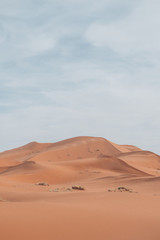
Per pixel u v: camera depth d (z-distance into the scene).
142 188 44.12
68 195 25.30
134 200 20.80
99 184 53.88
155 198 22.41
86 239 10.55
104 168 87.31
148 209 17.09
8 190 34.56
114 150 146.88
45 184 50.69
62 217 12.95
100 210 15.10
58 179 73.50
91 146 149.62
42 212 13.65
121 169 86.06
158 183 47.00
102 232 11.37
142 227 12.21
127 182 53.41
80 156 139.38
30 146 182.25
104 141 157.25
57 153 138.50
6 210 13.65
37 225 11.47
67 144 157.38
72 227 11.66
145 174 82.31
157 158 117.00
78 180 72.00
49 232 10.89
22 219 12.04
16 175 70.50
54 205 16.08
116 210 15.59
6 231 10.45
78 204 17.52
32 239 10.10
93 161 91.81
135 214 14.75
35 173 74.62
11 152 181.00
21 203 16.47
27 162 92.06
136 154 121.44
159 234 11.23
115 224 12.48
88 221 12.64
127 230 11.74
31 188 39.72
